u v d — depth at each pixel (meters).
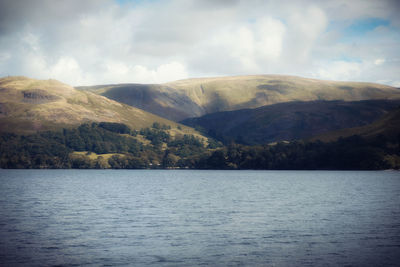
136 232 54.12
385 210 76.31
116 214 71.31
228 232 53.97
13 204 87.94
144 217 67.44
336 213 72.19
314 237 50.72
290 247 45.62
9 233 53.47
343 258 41.31
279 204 87.00
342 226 58.31
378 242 47.94
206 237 50.84
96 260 40.81
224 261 40.31
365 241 48.47
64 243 47.81
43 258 41.50
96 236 51.59
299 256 42.03
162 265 39.16
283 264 39.38
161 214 71.12
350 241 48.47
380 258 41.31
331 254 42.78
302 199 98.31
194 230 55.44
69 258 41.50
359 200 95.56
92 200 96.88
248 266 38.78
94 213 72.75
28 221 63.56
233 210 76.81
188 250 44.50
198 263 39.72
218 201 93.81
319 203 89.19
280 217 67.19
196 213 72.38
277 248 45.22
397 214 70.75
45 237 51.06
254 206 83.31
